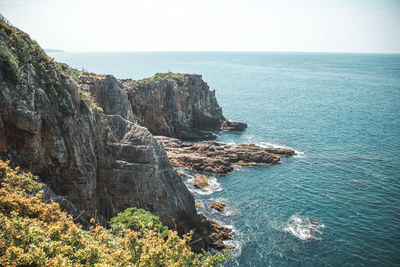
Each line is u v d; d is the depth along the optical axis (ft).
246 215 150.41
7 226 58.59
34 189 81.35
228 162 208.23
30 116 87.10
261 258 121.29
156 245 71.10
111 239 75.46
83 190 105.70
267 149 238.68
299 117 374.84
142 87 260.42
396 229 140.77
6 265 52.03
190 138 282.77
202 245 124.98
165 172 126.41
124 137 123.54
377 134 297.53
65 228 67.72
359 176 197.98
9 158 86.89
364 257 122.52
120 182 117.91
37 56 104.99
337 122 347.97
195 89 319.68
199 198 165.48
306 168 210.79
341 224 144.05
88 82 184.75
